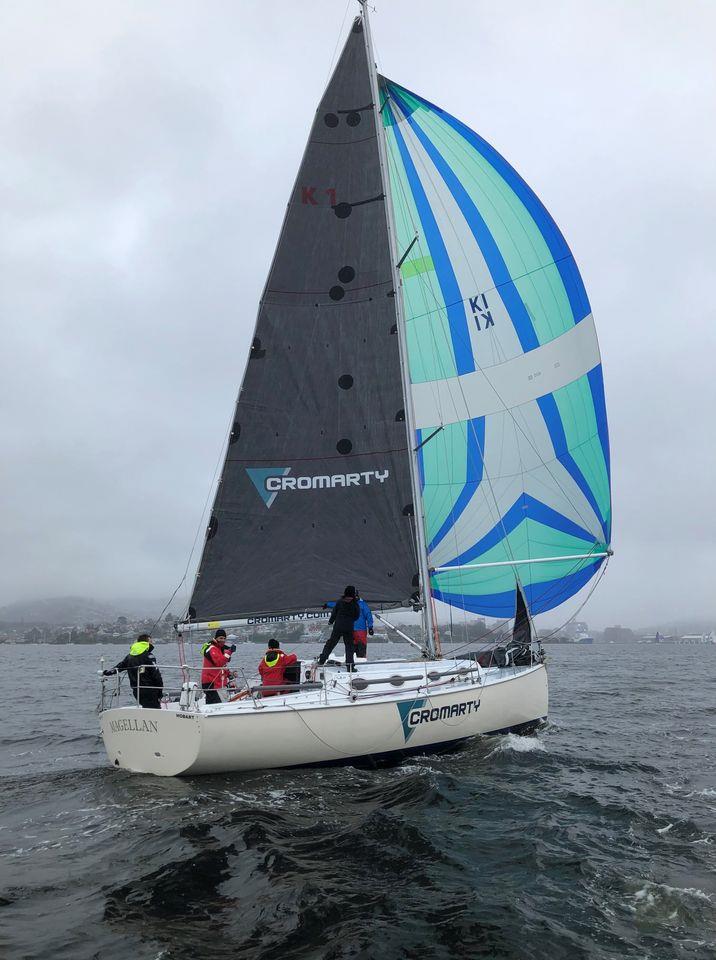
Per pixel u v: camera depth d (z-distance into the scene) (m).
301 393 13.20
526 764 11.40
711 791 10.34
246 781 9.85
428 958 5.28
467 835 7.96
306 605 12.82
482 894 6.40
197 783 9.80
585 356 14.83
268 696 10.76
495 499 14.78
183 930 5.74
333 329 13.42
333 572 12.92
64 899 6.39
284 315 13.32
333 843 7.62
